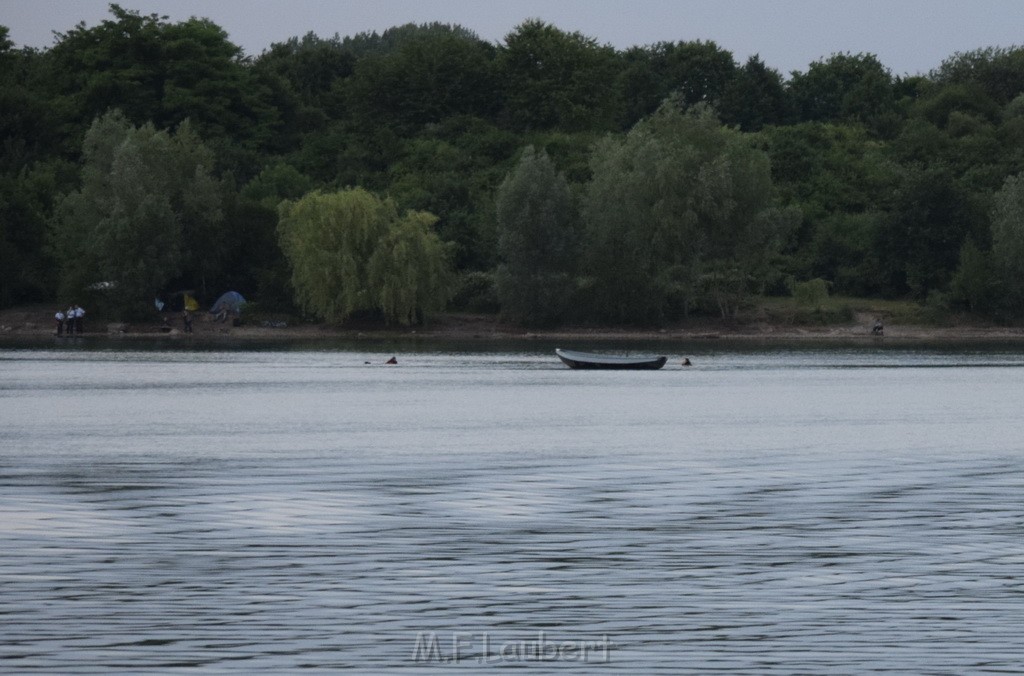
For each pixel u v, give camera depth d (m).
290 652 69.50
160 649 69.88
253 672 66.38
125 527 101.88
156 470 135.50
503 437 168.25
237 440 164.00
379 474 132.75
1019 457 147.50
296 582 83.81
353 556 91.31
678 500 115.81
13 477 129.75
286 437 167.88
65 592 80.94
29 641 71.00
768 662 68.06
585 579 85.00
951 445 160.00
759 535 99.00
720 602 79.38
